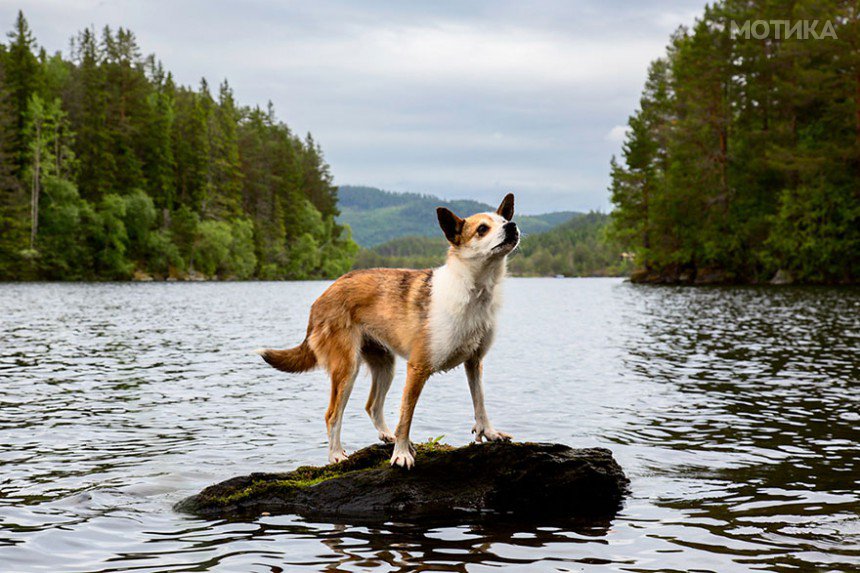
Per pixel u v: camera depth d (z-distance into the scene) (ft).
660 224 214.07
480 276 19.74
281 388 39.14
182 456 24.70
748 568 14.60
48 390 37.86
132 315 94.94
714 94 198.18
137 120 282.56
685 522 17.83
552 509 19.22
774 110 191.93
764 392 36.40
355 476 20.02
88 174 256.32
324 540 16.62
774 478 21.70
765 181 194.59
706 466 23.15
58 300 127.75
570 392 37.40
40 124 246.06
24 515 18.51
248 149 362.53
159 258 269.23
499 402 34.71
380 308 20.94
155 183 287.48
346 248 428.56
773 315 86.69
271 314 100.68
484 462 20.17
